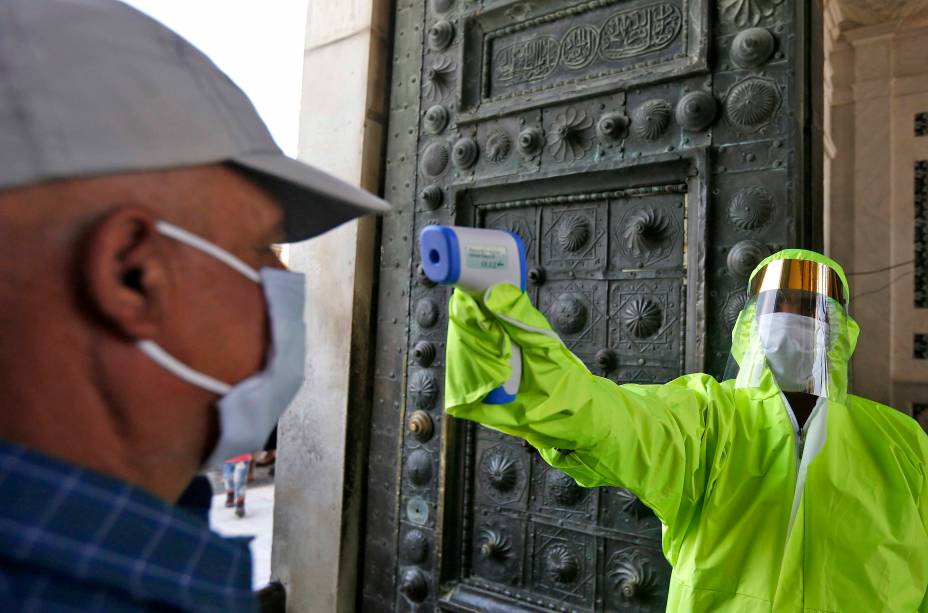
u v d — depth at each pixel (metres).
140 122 0.35
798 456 1.06
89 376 0.34
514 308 0.73
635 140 1.89
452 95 2.33
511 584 2.07
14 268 0.31
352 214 0.52
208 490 0.53
